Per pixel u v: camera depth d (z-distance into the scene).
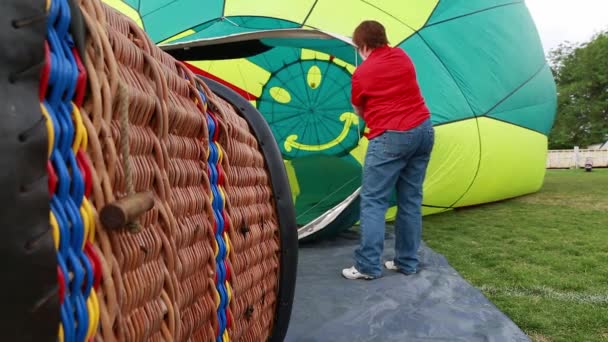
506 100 5.79
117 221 0.61
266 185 1.48
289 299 1.52
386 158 3.05
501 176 6.00
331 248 4.00
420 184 3.23
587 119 30.25
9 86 0.49
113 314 0.64
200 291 0.98
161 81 0.85
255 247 1.33
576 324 2.35
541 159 7.21
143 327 0.73
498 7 6.01
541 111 6.68
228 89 1.60
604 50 29.17
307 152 6.57
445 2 5.54
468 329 2.31
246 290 1.25
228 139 1.19
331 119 6.45
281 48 5.88
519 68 6.02
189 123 0.98
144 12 5.36
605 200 7.02
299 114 6.50
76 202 0.60
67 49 0.61
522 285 2.98
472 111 5.34
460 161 5.29
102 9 0.74
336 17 5.19
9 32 0.49
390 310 2.56
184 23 5.20
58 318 0.53
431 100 5.17
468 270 3.35
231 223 1.14
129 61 0.80
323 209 4.77
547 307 2.59
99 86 0.65
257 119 1.53
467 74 5.39
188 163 0.97
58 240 0.56
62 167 0.57
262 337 1.39
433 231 4.75
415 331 2.30
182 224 0.91
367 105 3.15
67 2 0.61
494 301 2.70
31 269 0.49
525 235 4.51
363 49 3.24
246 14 5.13
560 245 4.07
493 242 4.22
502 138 5.75
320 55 6.08
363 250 3.10
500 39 5.80
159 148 0.82
